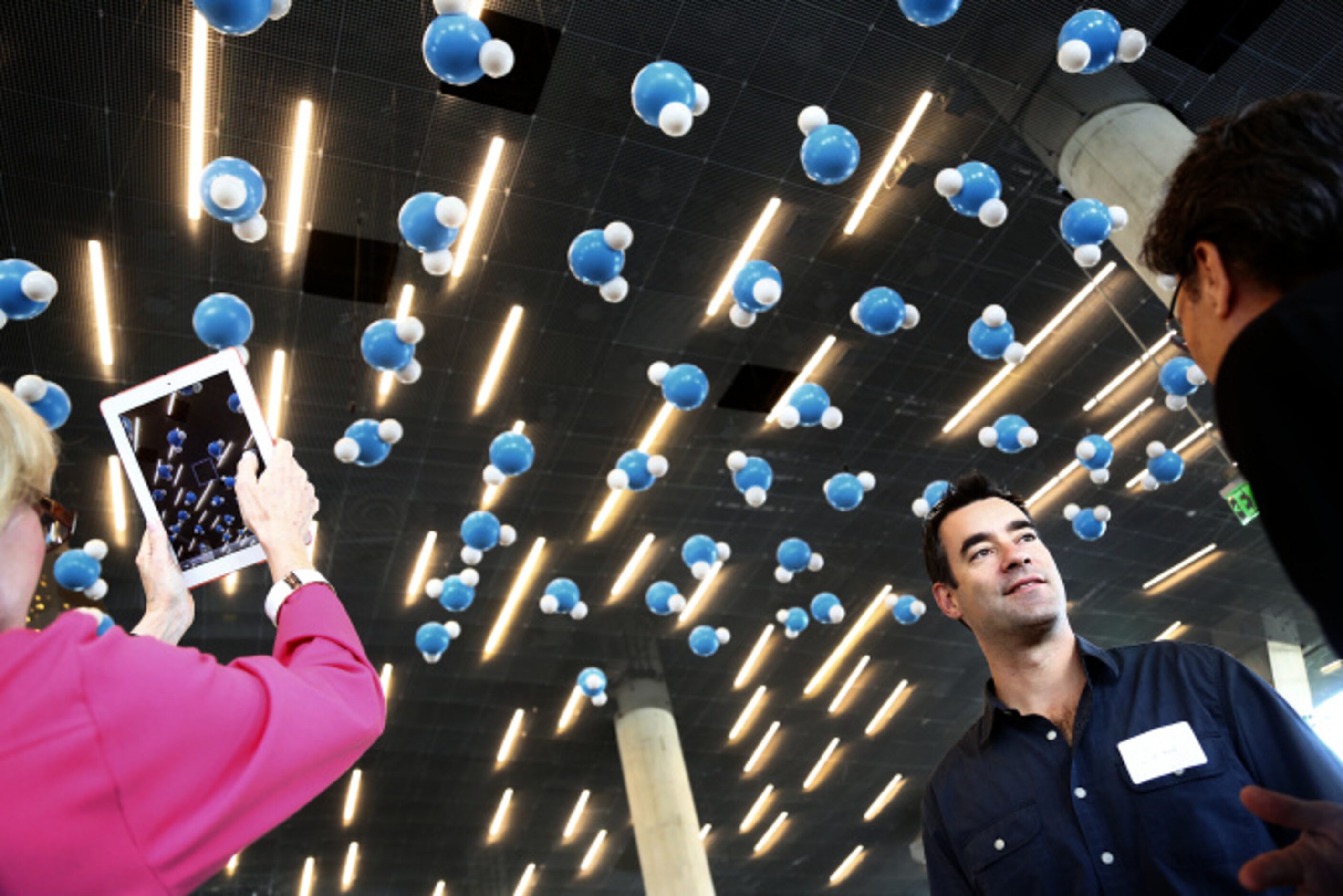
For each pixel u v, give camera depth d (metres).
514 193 9.48
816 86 9.00
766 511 14.72
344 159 8.92
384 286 10.13
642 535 14.74
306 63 8.17
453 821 21.16
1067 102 8.99
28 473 0.93
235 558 1.46
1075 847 1.62
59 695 0.83
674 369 7.57
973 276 11.35
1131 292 11.82
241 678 0.93
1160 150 8.51
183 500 1.48
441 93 8.53
